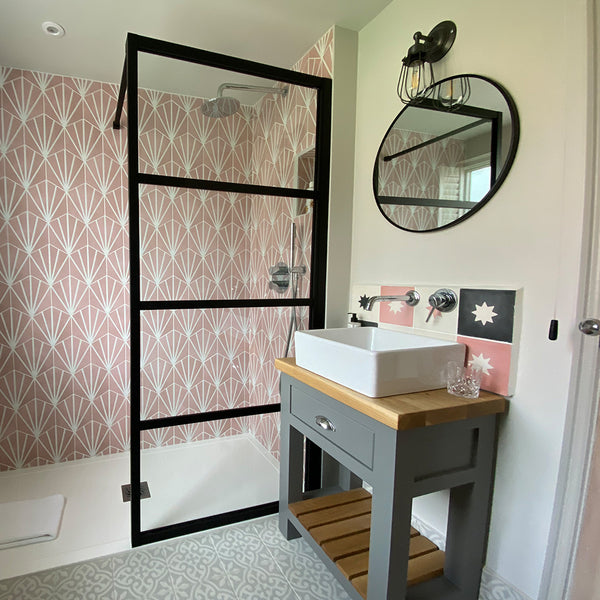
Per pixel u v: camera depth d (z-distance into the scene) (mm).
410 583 1351
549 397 1179
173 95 1808
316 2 1754
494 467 1347
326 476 2076
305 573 1573
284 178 2018
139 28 1909
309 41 2072
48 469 2453
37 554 1691
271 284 2086
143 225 1826
